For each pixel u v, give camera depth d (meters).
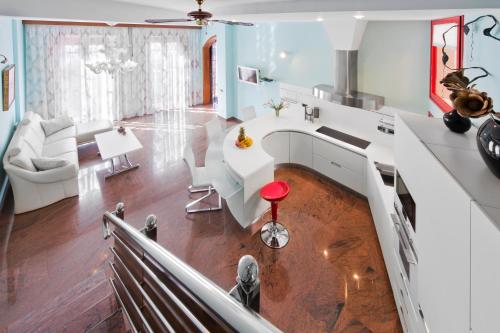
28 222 4.15
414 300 1.92
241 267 0.84
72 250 3.60
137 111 9.40
